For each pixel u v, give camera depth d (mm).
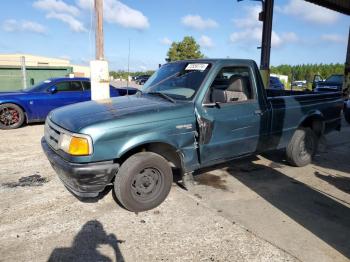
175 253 2896
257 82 4531
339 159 6020
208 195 4191
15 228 3283
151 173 3666
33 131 8188
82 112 3686
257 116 4488
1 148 6328
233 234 3225
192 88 4039
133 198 3559
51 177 4715
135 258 2820
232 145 4289
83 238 3119
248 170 5250
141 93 4551
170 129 3650
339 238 3191
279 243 3076
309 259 2830
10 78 17828
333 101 5914
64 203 3869
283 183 4691
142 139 3459
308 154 5445
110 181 3430
